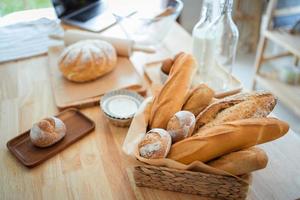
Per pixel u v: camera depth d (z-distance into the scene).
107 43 1.07
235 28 0.95
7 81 1.04
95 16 1.39
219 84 0.98
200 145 0.62
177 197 0.67
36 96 0.97
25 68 1.11
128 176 0.72
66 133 0.82
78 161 0.76
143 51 1.14
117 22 1.33
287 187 0.71
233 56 1.02
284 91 2.16
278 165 0.77
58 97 0.94
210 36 0.93
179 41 1.31
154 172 0.64
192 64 0.83
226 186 0.63
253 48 2.88
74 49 1.01
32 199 0.66
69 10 1.40
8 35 1.29
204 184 0.64
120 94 0.91
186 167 0.61
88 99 0.94
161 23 1.26
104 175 0.72
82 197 0.67
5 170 0.72
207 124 0.69
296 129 2.08
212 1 0.92
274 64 2.63
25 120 0.88
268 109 0.69
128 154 0.66
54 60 1.13
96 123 0.87
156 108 0.74
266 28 2.11
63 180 0.71
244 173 0.62
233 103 0.72
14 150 0.76
